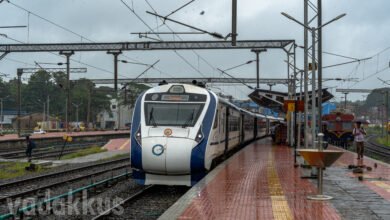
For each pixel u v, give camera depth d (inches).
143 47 1525.6
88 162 1330.0
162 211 591.5
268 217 427.2
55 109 5260.8
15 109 5521.7
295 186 629.6
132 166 722.2
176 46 1512.1
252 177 725.3
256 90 1674.5
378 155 1633.9
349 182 684.1
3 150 1852.9
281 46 1504.7
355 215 437.4
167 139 706.8
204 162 718.5
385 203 502.0
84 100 5088.6
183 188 791.1
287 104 1050.1
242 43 1508.4
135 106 777.6
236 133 1257.4
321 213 446.0
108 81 2898.6
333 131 2021.4
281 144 1749.5
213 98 799.7
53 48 1577.3
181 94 777.6
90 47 1560.0
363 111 5876.0
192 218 422.3
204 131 738.8
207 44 1505.9
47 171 1078.4
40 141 2207.2
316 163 524.7
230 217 426.9
